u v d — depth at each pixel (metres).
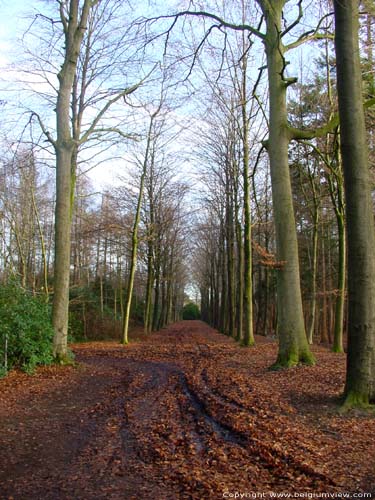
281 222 12.59
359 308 7.74
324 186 24.80
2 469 5.70
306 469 5.25
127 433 7.23
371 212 7.82
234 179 25.03
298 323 12.52
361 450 5.81
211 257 45.16
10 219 27.25
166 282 48.88
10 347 12.51
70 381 12.02
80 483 5.21
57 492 4.96
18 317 12.62
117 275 39.56
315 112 20.41
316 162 21.77
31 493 4.94
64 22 14.72
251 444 6.24
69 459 6.07
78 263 32.66
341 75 7.94
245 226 21.45
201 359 16.47
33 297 14.42
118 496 4.82
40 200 33.00
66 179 14.52
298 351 12.42
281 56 12.04
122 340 25.67
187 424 7.60
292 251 12.57
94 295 34.00
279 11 12.96
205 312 73.06
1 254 27.11
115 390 10.93
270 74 12.85
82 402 9.62
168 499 4.70
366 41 14.92
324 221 28.00
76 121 18.98
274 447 5.97
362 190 7.73
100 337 29.94
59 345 14.33
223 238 33.22
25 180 28.14
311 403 8.21
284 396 8.88
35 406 9.16
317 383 9.87
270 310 41.91
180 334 36.66
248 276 21.44
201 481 5.09
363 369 7.68
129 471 5.56
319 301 35.56
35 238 34.44
